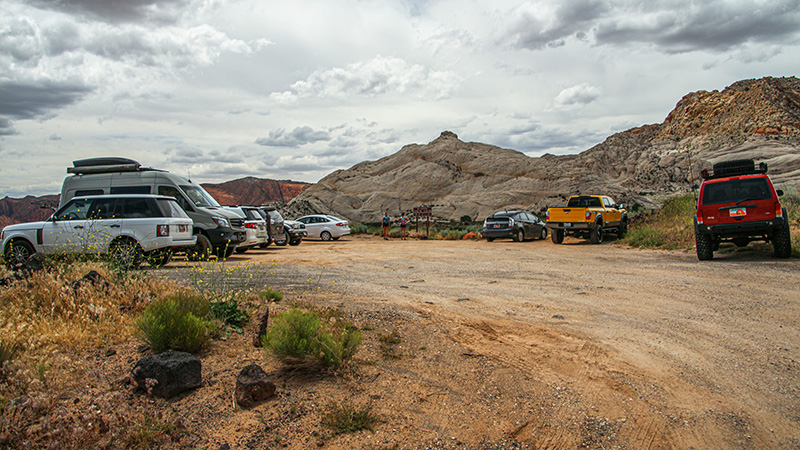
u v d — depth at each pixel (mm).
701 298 6977
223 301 5695
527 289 8281
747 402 3561
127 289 5934
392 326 5574
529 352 4773
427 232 29641
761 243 12805
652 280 8805
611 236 21703
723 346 4773
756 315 5844
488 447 3047
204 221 13484
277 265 12164
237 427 3191
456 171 49000
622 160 79312
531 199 41062
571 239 22469
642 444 3045
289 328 4273
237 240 14008
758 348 4660
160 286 6570
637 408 3547
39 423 3105
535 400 3711
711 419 3334
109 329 4836
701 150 75875
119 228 10062
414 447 3023
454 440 3121
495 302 7117
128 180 13789
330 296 7355
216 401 3535
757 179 10641
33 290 5613
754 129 77250
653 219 21047
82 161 14273
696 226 11023
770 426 3205
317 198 45031
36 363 3879
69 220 10344
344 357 4332
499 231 22500
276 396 3664
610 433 3191
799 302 6355
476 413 3498
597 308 6633
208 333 4703
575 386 3959
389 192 46125
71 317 5109
